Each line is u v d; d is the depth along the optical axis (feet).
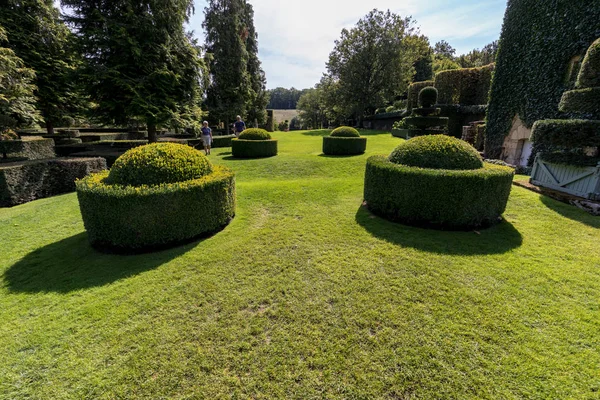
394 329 6.79
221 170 14.96
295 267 9.74
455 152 13.35
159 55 33.27
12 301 8.45
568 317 6.97
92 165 24.23
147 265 10.24
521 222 12.87
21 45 38.29
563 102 15.42
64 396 5.46
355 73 74.74
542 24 23.72
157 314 7.61
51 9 40.78
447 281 8.59
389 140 45.78
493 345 6.23
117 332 7.00
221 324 7.18
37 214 16.35
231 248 11.34
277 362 6.04
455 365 5.79
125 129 65.36
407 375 5.64
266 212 15.57
